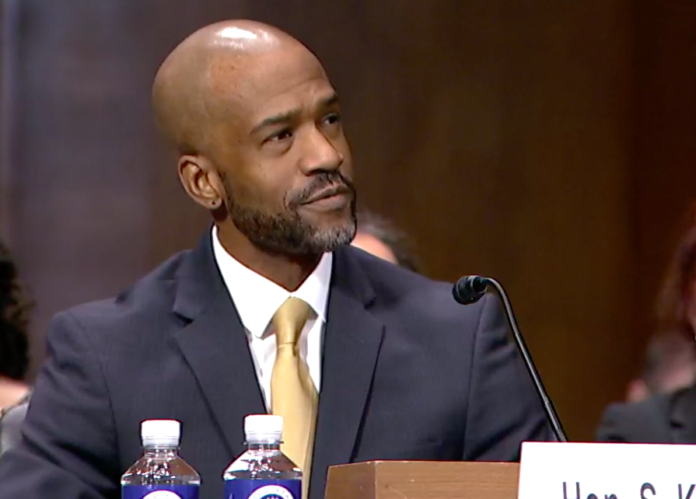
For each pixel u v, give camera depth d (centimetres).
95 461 809
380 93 2062
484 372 836
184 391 817
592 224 2111
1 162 1955
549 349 2097
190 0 1988
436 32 2081
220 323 838
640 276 2112
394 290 880
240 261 852
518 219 2097
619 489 605
